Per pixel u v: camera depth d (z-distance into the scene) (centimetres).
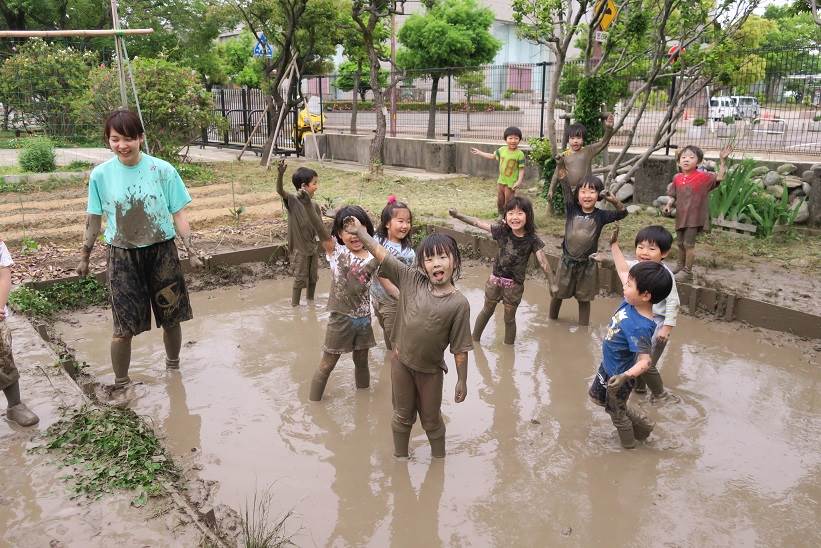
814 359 609
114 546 324
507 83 1828
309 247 745
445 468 444
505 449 468
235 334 681
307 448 469
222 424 501
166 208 542
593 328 704
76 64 1558
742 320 699
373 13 1537
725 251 896
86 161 1574
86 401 470
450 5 2284
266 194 1296
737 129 1203
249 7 1869
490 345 659
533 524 388
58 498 362
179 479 417
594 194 659
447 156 1669
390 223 546
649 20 1041
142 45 2447
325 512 397
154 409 521
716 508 400
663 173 1172
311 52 1886
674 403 530
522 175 1087
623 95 1312
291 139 2061
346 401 540
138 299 541
